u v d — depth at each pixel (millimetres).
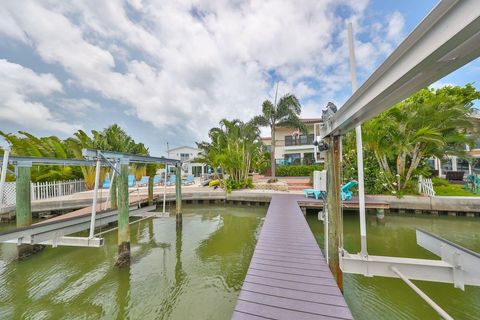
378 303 3604
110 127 17234
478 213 8242
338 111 2992
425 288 3957
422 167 10789
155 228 7902
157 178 20125
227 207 11516
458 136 9789
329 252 3758
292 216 6617
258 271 3234
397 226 7453
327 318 2238
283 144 23844
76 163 5895
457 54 1289
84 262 5172
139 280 4406
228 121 15430
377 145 9648
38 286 4227
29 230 4609
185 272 4719
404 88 1800
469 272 2734
